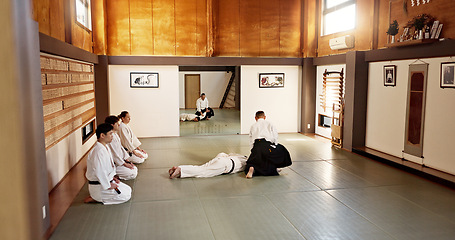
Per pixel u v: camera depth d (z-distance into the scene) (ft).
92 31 24.89
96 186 12.78
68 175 16.96
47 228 10.60
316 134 29.14
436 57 16.25
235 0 28.12
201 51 27.91
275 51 29.07
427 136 17.10
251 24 28.50
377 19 20.94
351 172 17.48
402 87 18.83
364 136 22.41
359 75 21.80
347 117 22.74
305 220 11.58
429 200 13.48
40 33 12.28
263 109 29.55
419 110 17.54
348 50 23.73
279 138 27.25
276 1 28.68
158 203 13.14
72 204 12.98
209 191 14.52
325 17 27.48
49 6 14.39
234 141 26.05
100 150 12.42
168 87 27.73
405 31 17.99
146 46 27.09
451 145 15.70
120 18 26.61
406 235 10.44
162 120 27.94
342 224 11.25
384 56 19.66
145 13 26.86
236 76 51.49
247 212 12.27
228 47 28.37
